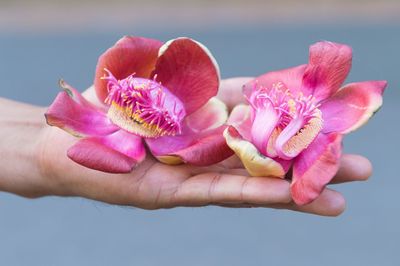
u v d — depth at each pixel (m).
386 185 7.98
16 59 15.21
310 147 2.84
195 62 3.04
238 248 6.79
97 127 3.02
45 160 3.26
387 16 17.73
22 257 6.84
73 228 7.26
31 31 17.66
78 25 17.89
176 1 19.25
